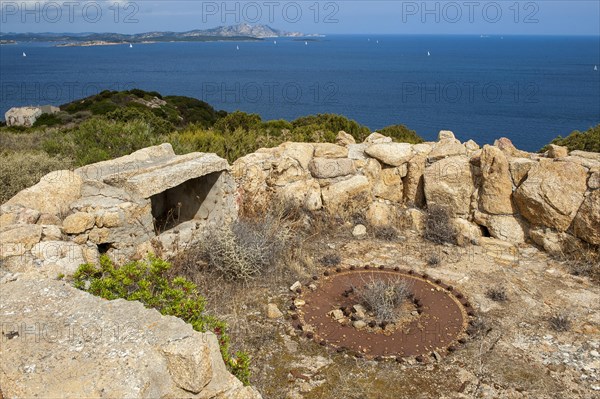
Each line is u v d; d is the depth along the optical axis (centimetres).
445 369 395
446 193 717
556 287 552
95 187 541
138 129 970
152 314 288
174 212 682
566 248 629
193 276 537
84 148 916
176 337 259
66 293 314
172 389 244
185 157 614
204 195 647
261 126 1512
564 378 388
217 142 1003
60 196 532
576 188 627
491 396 364
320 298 513
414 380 381
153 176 539
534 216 654
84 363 242
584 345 436
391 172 766
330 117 1650
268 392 364
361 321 455
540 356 417
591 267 589
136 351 250
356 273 578
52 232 471
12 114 2575
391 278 559
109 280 377
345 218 726
